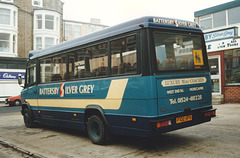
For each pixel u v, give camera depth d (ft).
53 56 25.49
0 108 66.74
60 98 23.93
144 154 16.31
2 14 88.74
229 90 44.14
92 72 19.99
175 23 17.42
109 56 18.30
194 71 17.95
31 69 29.81
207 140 19.04
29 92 29.91
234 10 46.19
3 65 87.56
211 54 47.11
